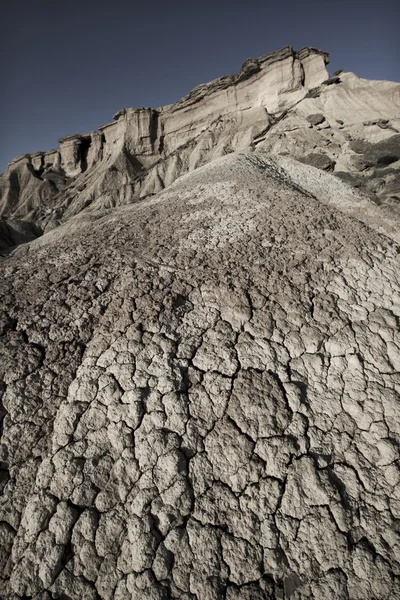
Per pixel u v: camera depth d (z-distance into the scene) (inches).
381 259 147.7
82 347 107.7
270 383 95.7
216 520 71.2
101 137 2269.9
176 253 159.3
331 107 1328.7
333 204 297.0
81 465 79.1
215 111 1855.3
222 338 108.7
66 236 225.5
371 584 63.5
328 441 84.3
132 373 97.4
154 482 76.3
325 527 70.2
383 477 77.8
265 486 75.8
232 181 263.4
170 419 86.8
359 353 105.2
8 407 90.2
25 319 117.3
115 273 145.6
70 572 65.6
